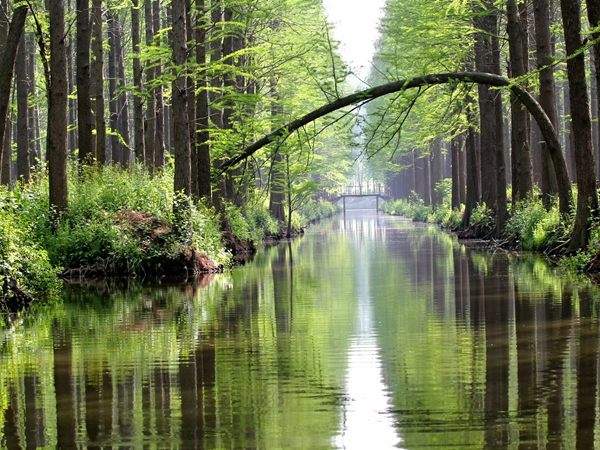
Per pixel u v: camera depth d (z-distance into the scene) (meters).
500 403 8.61
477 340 12.18
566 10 22.50
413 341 12.30
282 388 9.52
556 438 7.41
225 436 7.73
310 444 7.44
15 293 17.20
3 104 19.48
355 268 25.72
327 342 12.43
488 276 21.31
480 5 30.98
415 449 7.21
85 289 20.47
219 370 10.55
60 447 7.55
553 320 13.58
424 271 23.70
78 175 26.73
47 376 10.43
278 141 27.81
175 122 25.39
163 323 14.60
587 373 9.75
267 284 21.31
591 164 22.88
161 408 8.77
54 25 22.53
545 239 27.00
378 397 8.99
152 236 23.69
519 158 32.81
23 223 20.97
